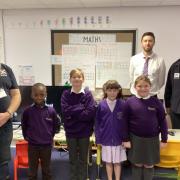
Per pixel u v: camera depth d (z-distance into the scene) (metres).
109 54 4.29
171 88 3.52
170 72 3.50
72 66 4.39
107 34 4.25
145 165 2.72
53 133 2.90
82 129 2.90
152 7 4.11
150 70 3.38
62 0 3.76
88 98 2.92
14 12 4.41
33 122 2.79
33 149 2.80
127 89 4.30
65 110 2.89
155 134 2.68
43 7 4.26
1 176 2.23
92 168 3.59
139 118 2.67
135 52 4.22
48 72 4.48
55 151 4.18
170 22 4.10
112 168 3.03
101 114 2.93
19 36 4.46
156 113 2.71
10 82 2.24
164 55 4.17
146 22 4.15
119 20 4.20
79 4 4.01
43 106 2.84
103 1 3.81
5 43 4.50
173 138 2.94
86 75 4.38
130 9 4.16
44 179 2.90
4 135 2.17
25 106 3.62
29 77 4.52
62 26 4.34
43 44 4.43
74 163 2.95
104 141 2.92
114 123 2.89
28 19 4.40
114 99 2.94
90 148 3.31
